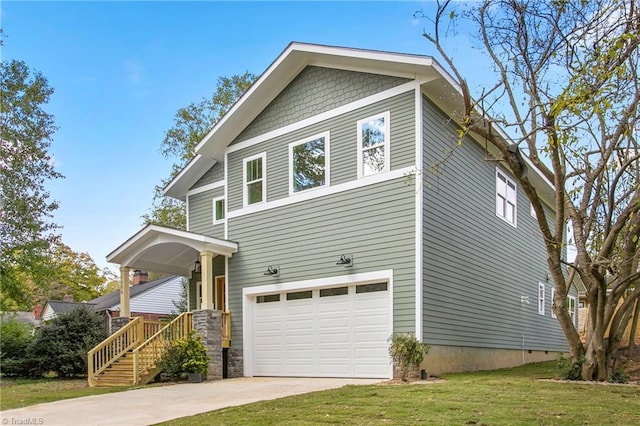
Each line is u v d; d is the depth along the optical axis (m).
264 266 14.19
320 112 13.67
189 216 17.50
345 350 12.31
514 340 16.05
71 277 42.78
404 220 11.61
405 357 10.59
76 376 16.36
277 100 14.78
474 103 9.55
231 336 14.59
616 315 11.27
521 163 9.65
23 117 23.73
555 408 6.87
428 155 11.90
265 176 14.69
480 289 13.97
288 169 14.16
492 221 15.20
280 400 8.21
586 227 11.70
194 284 17.56
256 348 14.21
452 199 12.84
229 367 14.41
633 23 7.92
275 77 14.34
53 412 8.34
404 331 11.23
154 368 12.90
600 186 11.35
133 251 15.58
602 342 10.75
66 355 15.88
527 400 7.49
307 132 13.88
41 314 32.47
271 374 13.72
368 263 12.06
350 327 12.31
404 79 12.12
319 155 13.50
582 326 25.91
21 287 24.91
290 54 13.78
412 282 11.26
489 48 10.38
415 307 11.12
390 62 11.97
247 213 14.93
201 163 16.86
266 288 14.02
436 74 11.52
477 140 14.55
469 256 13.49
